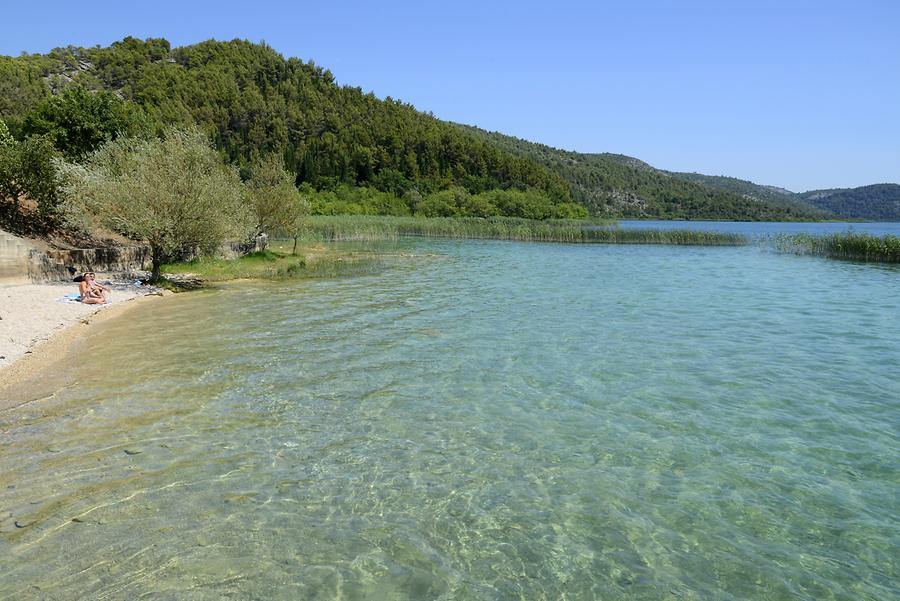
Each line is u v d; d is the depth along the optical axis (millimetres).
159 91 142125
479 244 56500
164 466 7887
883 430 9523
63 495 7043
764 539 6426
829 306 21531
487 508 7008
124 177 22719
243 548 6062
